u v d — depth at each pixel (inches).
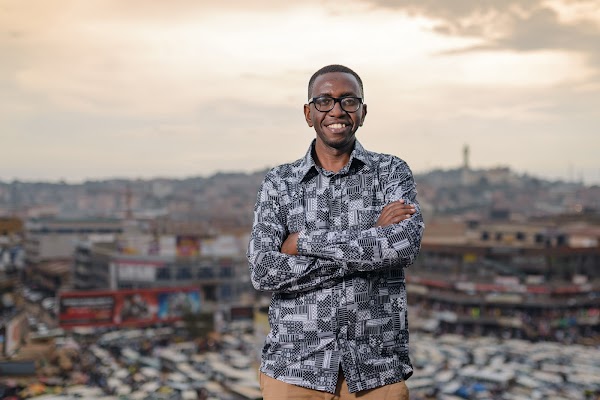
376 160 149.4
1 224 5477.4
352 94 143.6
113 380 2036.2
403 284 141.9
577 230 4520.2
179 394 1847.9
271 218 145.8
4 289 3764.8
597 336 3152.1
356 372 131.9
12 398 1844.2
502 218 7465.6
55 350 2564.0
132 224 7637.8
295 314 136.9
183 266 3909.9
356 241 131.2
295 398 135.2
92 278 4574.3
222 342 2792.8
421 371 2087.8
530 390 1873.8
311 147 150.0
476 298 3213.6
